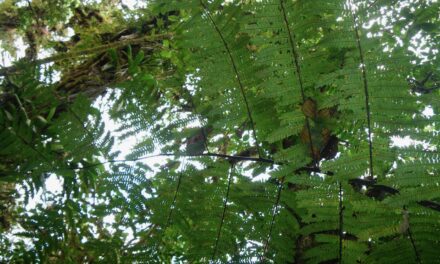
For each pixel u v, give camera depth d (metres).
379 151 1.49
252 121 1.62
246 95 1.58
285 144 1.88
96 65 2.90
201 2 1.48
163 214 1.67
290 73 1.52
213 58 1.55
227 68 1.56
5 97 1.87
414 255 1.55
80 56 3.02
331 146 1.97
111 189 1.66
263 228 1.65
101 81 2.75
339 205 1.54
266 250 1.66
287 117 1.56
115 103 1.62
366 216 1.52
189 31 1.53
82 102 1.59
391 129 1.48
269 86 1.53
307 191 1.54
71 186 1.73
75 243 2.04
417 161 1.45
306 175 1.54
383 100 1.47
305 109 1.54
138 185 1.66
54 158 1.64
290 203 1.63
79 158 1.63
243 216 1.66
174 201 1.67
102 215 1.68
